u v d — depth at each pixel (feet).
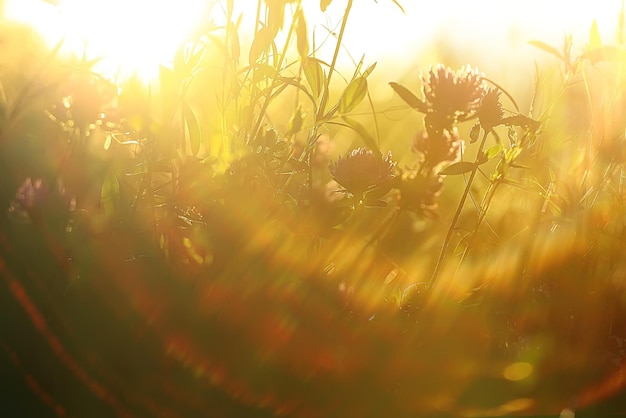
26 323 2.20
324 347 2.24
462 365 2.26
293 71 2.59
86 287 2.24
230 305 2.26
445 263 2.45
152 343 2.20
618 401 2.25
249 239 2.32
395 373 2.23
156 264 2.29
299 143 2.73
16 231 2.27
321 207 2.38
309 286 2.29
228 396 2.18
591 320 2.35
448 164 2.49
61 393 2.14
